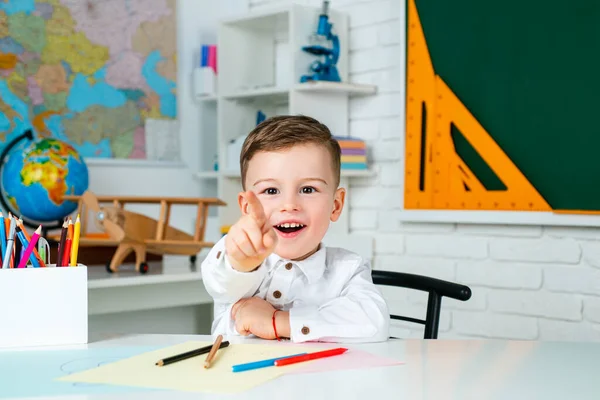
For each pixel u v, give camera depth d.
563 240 2.21
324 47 2.60
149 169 2.83
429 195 2.47
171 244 2.01
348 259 1.20
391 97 2.63
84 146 2.68
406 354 0.94
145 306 1.96
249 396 0.72
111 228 1.96
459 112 2.39
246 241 0.93
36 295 1.01
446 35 2.42
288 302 1.17
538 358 0.92
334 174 1.15
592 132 2.10
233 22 2.82
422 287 1.42
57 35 2.61
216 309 1.19
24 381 0.79
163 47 2.88
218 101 2.83
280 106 3.02
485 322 2.39
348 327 1.03
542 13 2.20
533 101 2.23
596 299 2.14
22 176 2.25
